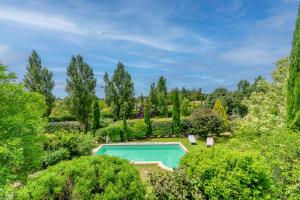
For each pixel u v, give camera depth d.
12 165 7.65
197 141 26.44
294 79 10.84
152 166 16.42
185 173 6.13
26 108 9.09
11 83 8.83
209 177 6.05
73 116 33.88
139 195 5.07
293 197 7.10
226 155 6.35
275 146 8.66
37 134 9.51
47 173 5.14
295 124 10.39
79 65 30.56
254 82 46.25
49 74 33.25
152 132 29.41
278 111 17.05
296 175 7.26
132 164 5.86
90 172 5.05
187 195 5.81
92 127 28.50
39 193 4.77
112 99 36.50
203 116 26.20
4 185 6.39
